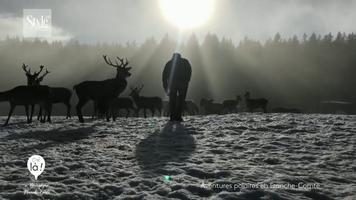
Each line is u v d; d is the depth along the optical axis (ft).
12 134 38.73
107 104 53.21
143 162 25.30
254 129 38.40
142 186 20.13
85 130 41.01
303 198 18.43
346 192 19.33
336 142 31.40
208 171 22.76
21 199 18.16
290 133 35.91
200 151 28.81
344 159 25.96
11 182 20.86
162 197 18.42
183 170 23.02
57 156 26.96
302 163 25.09
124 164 24.81
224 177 21.70
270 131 37.29
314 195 18.90
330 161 25.38
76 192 19.03
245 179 21.18
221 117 51.29
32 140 34.53
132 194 18.99
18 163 24.89
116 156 27.22
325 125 39.78
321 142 31.35
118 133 38.29
